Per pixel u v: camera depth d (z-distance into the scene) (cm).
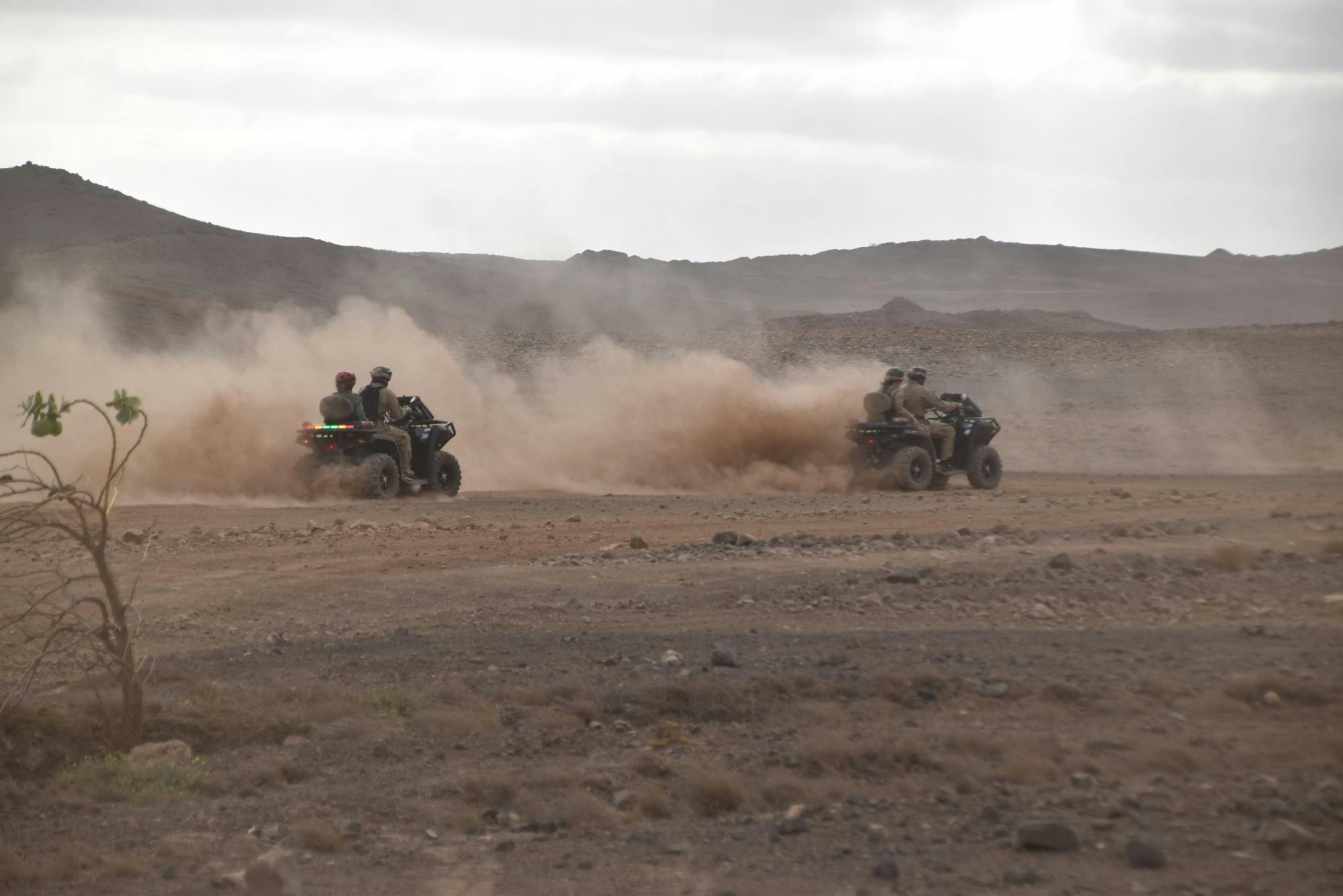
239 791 2089
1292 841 1638
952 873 1622
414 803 1988
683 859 1727
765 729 2309
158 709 2386
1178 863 1611
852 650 2788
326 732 2319
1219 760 2031
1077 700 2395
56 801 2036
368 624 3256
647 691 2430
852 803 1912
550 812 1909
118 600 2319
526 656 2823
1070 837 1673
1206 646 2814
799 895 1579
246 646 2994
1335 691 2375
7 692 2541
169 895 1650
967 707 2375
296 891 1623
